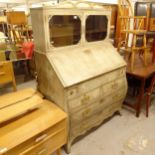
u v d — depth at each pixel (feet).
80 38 5.96
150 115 7.63
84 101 5.53
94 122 6.37
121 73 6.75
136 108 7.52
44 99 5.89
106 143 6.05
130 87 8.30
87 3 6.00
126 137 6.34
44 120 4.61
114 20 12.36
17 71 12.85
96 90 5.85
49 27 5.08
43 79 5.88
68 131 5.38
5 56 8.52
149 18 9.83
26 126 4.38
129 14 9.52
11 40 10.84
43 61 5.51
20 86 10.39
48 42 5.20
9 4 23.21
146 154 5.62
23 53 9.12
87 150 5.75
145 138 6.31
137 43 9.01
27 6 22.90
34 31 5.52
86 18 5.84
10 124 4.45
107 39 6.91
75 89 5.16
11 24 11.07
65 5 5.36
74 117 5.36
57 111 5.05
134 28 8.87
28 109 4.84
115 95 6.79
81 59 5.76
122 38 9.39
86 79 5.33
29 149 4.12
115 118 7.42
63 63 5.34
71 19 5.62
